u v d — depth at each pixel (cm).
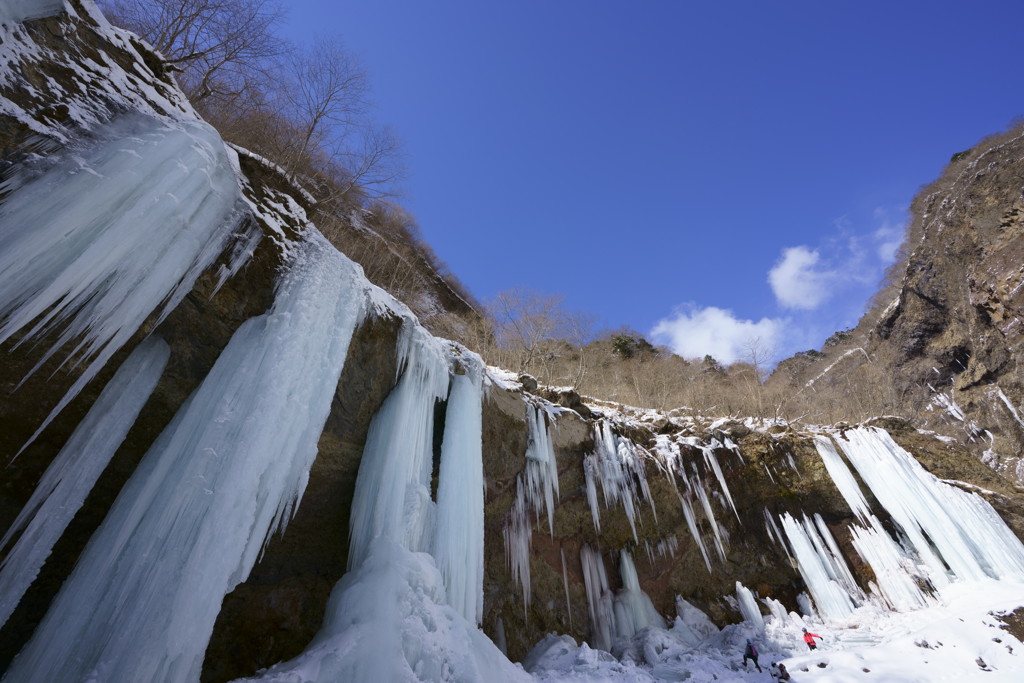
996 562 1386
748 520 1516
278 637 614
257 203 634
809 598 1395
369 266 1725
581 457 1286
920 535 1433
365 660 493
